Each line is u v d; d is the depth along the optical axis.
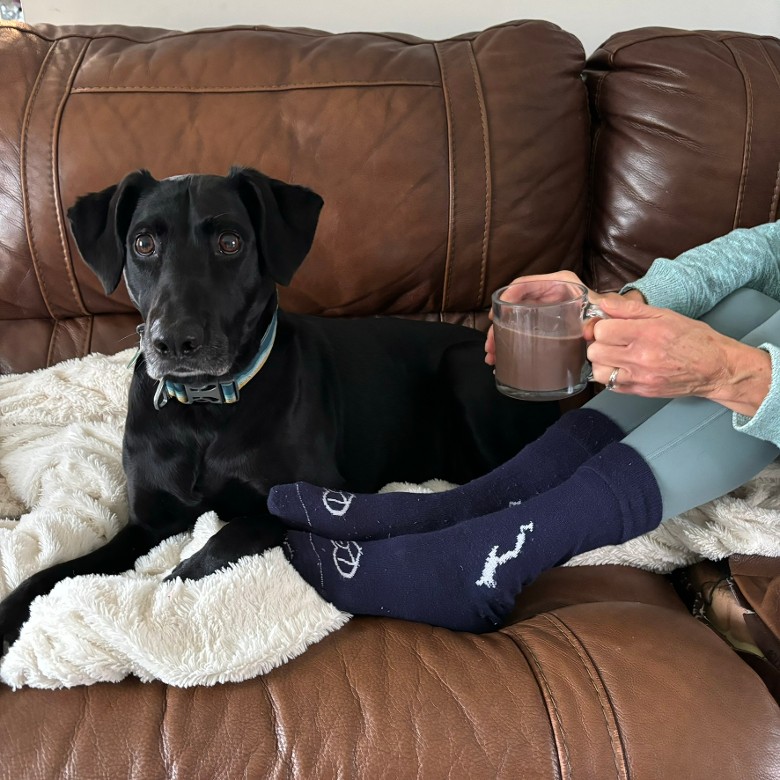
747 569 1.09
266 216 1.22
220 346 1.16
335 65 1.54
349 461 1.46
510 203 1.55
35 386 1.55
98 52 1.56
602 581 1.15
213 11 1.92
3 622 1.01
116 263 1.24
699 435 1.05
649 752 0.82
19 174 1.49
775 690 1.05
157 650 0.87
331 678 0.88
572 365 1.03
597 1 1.98
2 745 0.80
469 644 0.94
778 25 2.02
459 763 0.81
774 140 1.55
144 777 0.79
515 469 1.16
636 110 1.57
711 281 1.24
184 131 1.50
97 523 1.27
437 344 1.65
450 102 1.53
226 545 1.10
